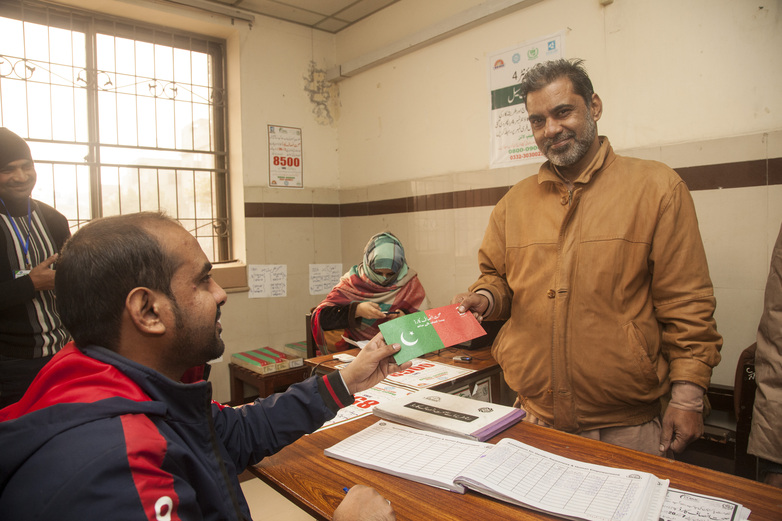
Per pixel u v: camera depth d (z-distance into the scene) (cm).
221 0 343
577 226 137
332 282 413
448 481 91
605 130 244
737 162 203
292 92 387
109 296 71
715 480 89
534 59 271
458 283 324
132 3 307
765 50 194
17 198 191
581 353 135
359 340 259
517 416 121
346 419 129
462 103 313
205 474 73
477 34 300
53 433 61
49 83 299
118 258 71
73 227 310
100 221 75
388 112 366
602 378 133
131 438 62
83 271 71
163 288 74
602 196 135
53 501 55
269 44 373
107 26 319
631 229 131
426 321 122
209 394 82
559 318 137
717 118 208
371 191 386
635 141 233
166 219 79
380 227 380
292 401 108
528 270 146
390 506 78
